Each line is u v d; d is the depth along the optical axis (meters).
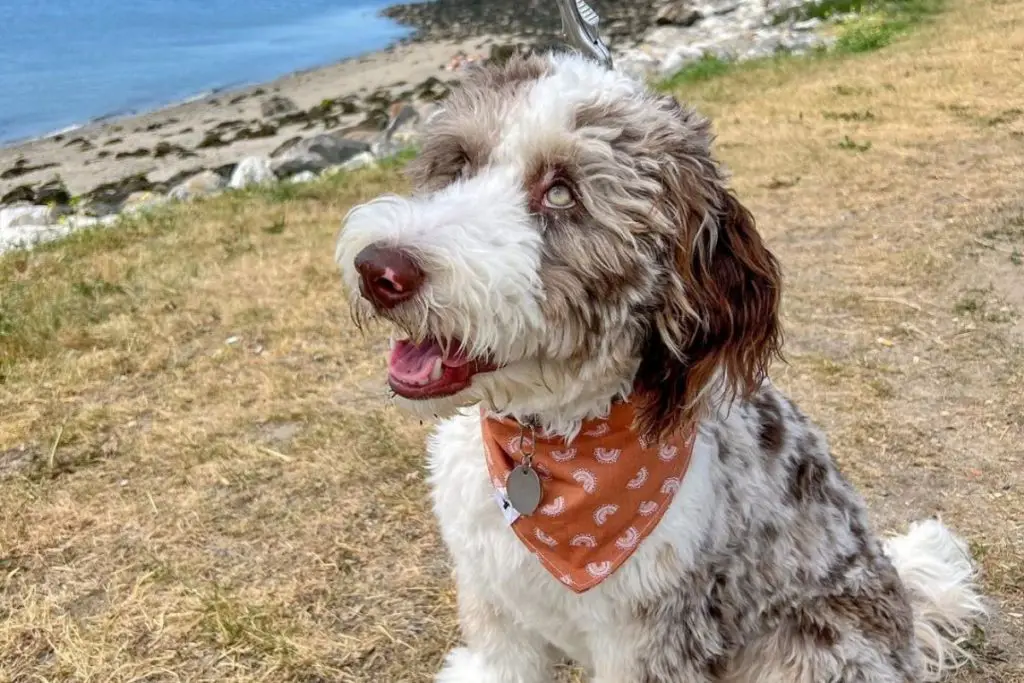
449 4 10.76
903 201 2.10
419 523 1.20
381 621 1.08
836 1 5.51
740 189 2.25
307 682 1.02
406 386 0.81
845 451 1.30
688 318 0.85
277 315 1.70
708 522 0.88
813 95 3.11
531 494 0.88
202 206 2.43
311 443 1.33
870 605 0.97
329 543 1.17
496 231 0.80
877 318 1.59
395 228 0.79
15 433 1.35
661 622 0.89
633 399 0.87
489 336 0.79
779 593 0.93
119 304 1.75
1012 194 2.06
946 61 3.40
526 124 0.83
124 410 1.40
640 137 0.84
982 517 1.19
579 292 0.82
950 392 1.40
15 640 1.05
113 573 1.13
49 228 2.53
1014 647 1.05
